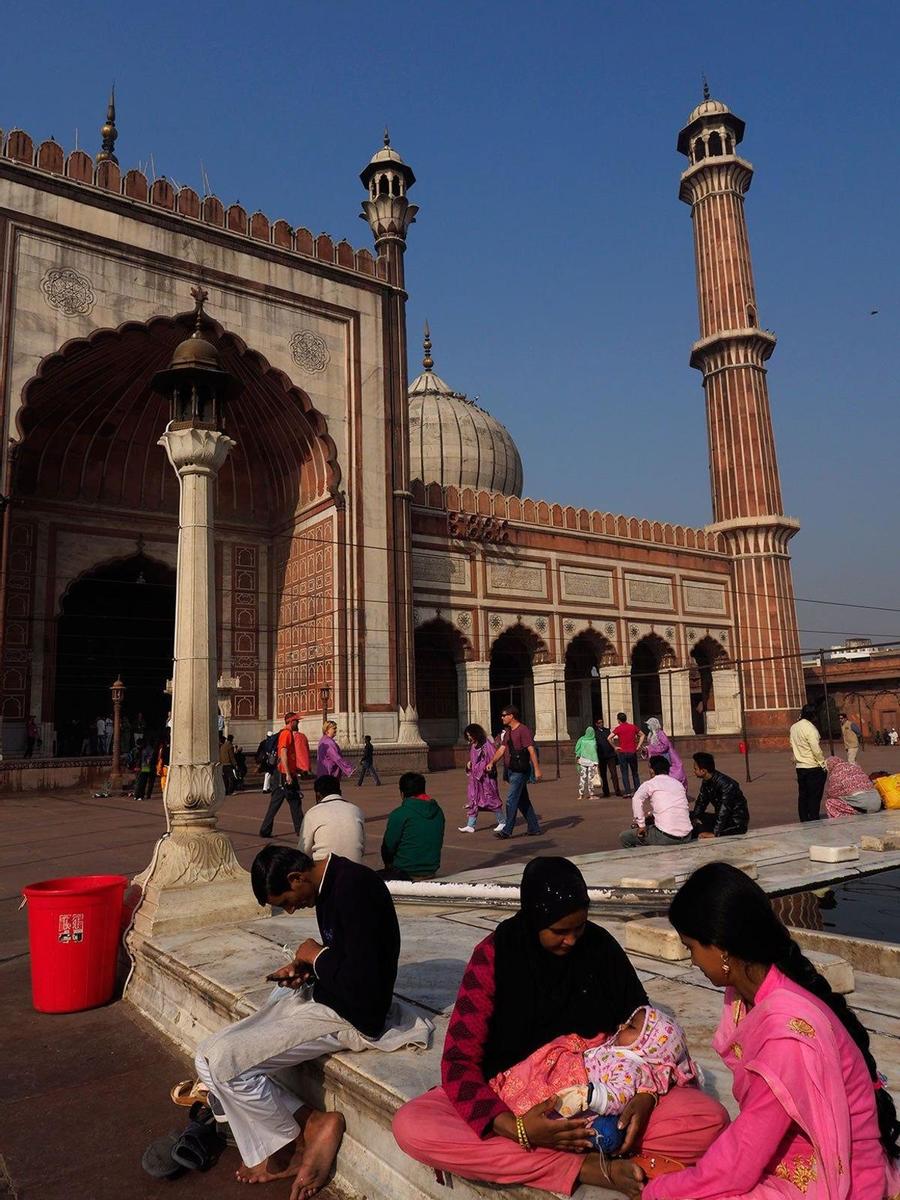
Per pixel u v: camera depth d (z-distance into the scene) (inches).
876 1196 37.3
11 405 367.9
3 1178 63.7
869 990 80.7
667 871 133.2
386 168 525.7
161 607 580.1
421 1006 76.0
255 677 517.0
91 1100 76.2
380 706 464.4
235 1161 67.4
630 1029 50.4
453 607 546.9
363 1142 61.7
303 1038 65.1
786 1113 37.5
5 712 432.1
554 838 213.0
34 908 99.6
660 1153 45.9
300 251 473.7
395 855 140.4
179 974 90.4
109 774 402.3
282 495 527.2
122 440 486.9
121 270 406.9
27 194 382.6
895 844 149.4
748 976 41.8
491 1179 47.9
